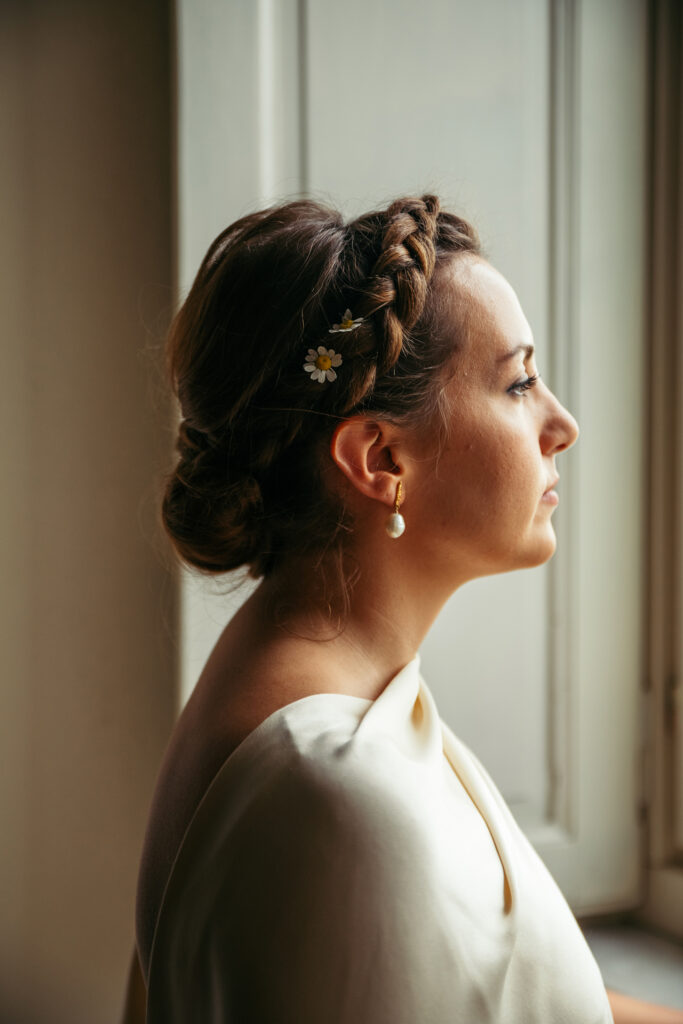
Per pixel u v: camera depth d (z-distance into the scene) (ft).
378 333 2.00
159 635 4.17
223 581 2.37
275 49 3.82
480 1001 1.75
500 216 4.16
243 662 2.04
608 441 4.40
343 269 2.06
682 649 4.41
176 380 2.37
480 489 2.09
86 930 4.16
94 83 4.02
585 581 4.38
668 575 4.48
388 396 2.04
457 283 2.12
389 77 3.98
